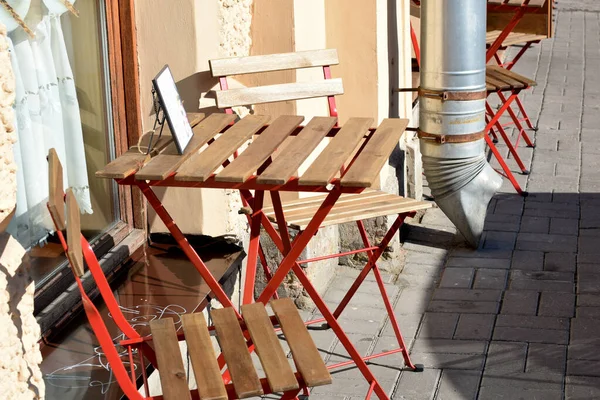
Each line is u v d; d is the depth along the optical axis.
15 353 3.46
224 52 5.57
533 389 4.98
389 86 7.02
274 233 4.47
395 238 6.72
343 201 4.96
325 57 5.33
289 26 5.75
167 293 4.90
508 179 8.44
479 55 6.44
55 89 4.82
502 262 6.71
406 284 6.43
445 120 6.52
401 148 7.46
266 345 3.46
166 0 5.18
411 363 5.26
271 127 4.27
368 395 4.36
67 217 3.17
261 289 6.04
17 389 3.48
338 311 5.27
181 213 5.48
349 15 6.54
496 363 5.27
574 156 9.05
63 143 4.93
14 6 4.42
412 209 4.81
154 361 3.70
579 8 17.02
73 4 4.89
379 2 6.55
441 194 6.78
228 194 5.47
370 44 6.56
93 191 5.22
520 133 9.20
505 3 7.96
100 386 3.98
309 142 4.04
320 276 6.27
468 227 6.84
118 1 5.21
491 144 8.10
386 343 5.56
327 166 3.70
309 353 3.39
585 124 10.07
